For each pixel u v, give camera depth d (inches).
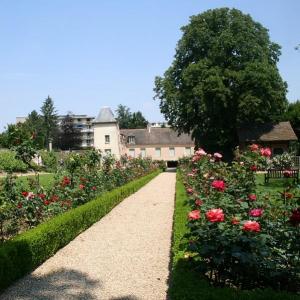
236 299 171.2
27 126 484.4
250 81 1542.8
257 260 190.5
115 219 522.6
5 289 260.7
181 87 1706.4
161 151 2886.3
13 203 373.7
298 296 174.1
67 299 243.3
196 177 414.3
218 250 191.2
